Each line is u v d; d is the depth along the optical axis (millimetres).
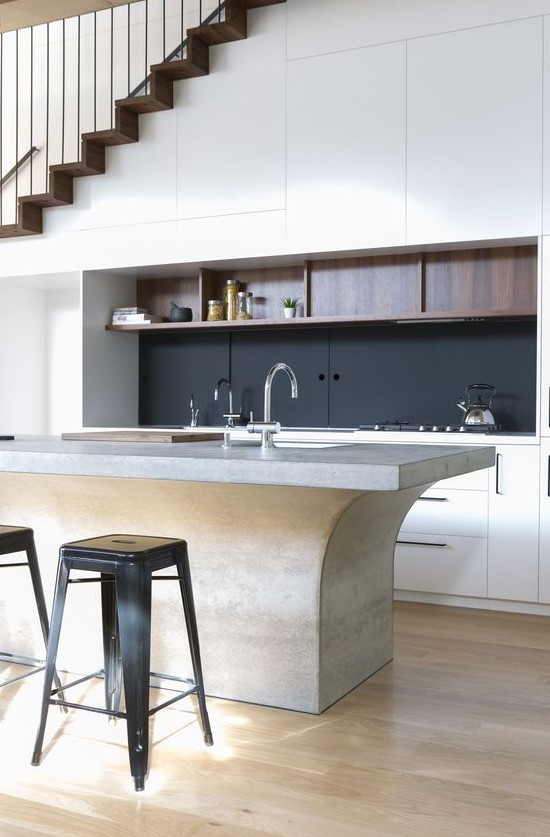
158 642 3148
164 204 5281
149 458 2537
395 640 3822
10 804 2219
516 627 4070
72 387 6363
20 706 2938
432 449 2869
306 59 4848
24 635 3416
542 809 2182
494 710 2910
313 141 4848
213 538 3000
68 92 6547
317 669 2863
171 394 6035
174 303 5781
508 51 4379
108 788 2311
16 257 5805
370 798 2242
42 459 2725
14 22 4633
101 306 5727
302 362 5574
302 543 2852
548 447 4262
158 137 5281
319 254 4973
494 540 4391
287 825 2098
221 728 2736
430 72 4555
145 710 2336
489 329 5027
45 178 6645
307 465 2305
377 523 3156
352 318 4934
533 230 4344
